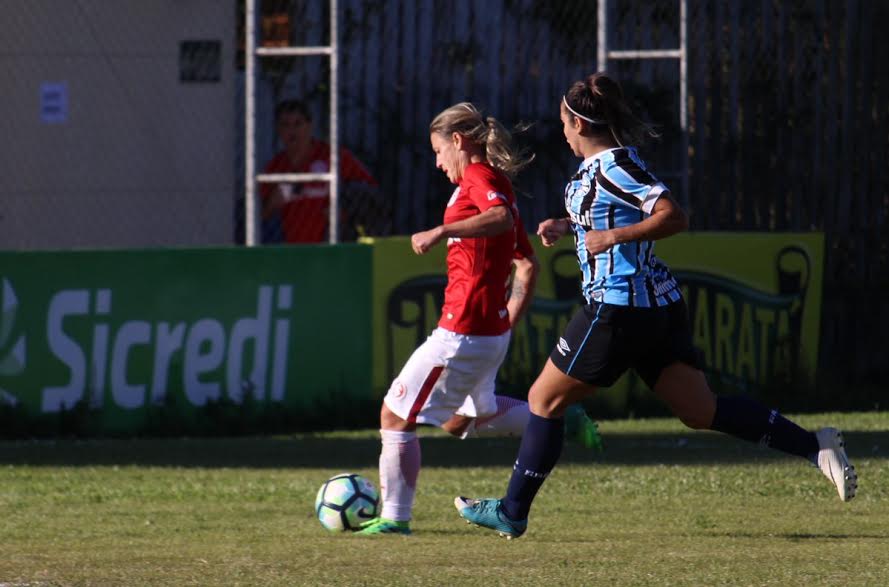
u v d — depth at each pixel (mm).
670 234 17828
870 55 44125
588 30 42562
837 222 44188
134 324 37375
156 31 42281
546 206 42438
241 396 38062
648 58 40688
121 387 37250
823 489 25578
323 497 21812
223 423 37781
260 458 32344
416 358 21578
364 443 34906
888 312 44688
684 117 40625
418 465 21781
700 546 19469
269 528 22281
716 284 41469
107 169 42531
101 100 42344
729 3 43188
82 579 16938
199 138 42469
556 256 40562
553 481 27016
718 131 43250
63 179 42531
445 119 21406
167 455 32938
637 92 42781
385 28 41656
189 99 42406
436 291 39656
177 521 23078
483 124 21406
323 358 38781
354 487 21906
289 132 39875
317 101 41031
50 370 36781
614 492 25656
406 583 16453
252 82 38562
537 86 42438
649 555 18547
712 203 43406
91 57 42281
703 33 43094
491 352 21547
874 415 39312
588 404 40656
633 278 18438
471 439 35688
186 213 42625
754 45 43375
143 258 37375
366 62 41562
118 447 34562
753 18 43344
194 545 20344
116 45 42281
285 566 17906
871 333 44656
